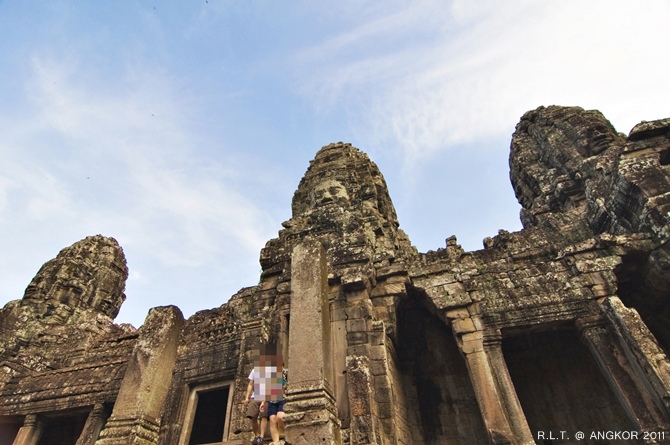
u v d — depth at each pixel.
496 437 8.83
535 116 19.14
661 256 10.26
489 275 11.97
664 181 10.59
